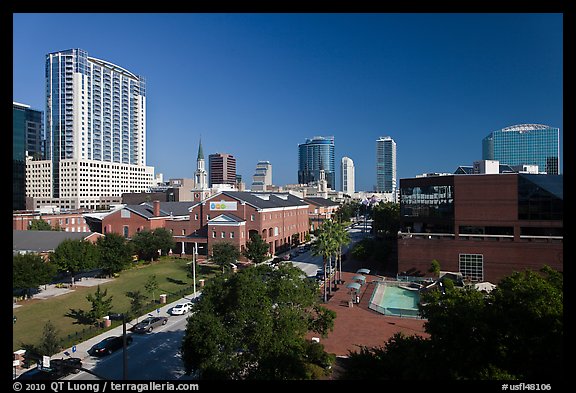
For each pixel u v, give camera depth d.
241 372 21.27
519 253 53.94
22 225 93.25
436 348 16.38
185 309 43.75
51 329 32.50
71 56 173.50
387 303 47.50
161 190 198.38
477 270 55.91
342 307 44.88
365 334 35.59
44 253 62.22
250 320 21.52
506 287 20.22
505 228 55.44
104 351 32.00
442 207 59.09
